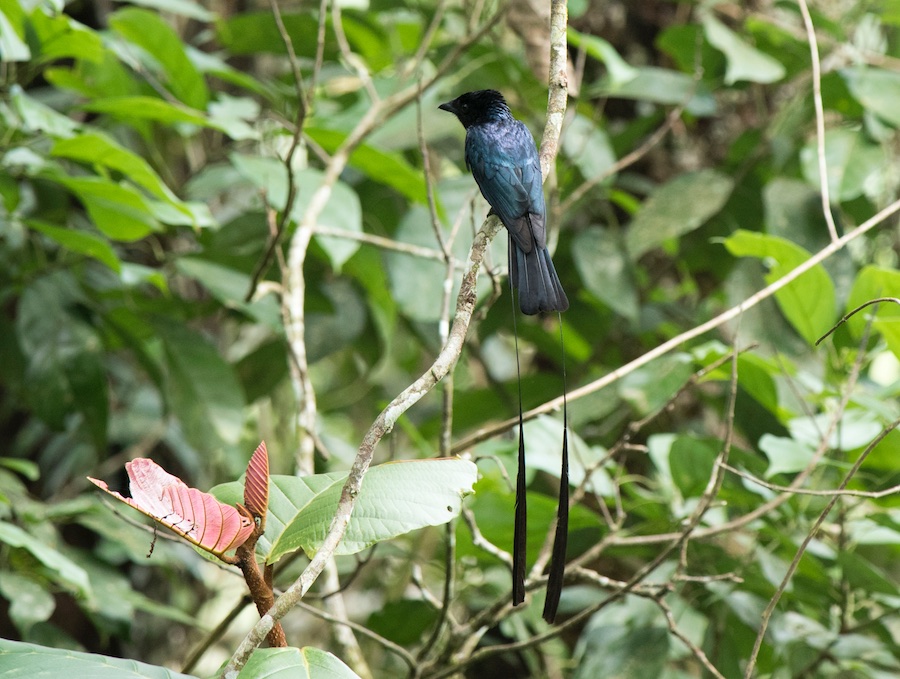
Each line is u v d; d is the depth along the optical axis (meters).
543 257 6.95
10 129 9.20
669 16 12.97
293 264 8.40
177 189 11.03
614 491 7.90
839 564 7.71
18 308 11.20
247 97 14.45
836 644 8.24
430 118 10.56
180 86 9.89
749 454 7.98
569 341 12.57
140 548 8.86
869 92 10.74
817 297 8.26
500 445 8.38
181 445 12.51
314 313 11.88
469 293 5.18
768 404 8.76
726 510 9.48
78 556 9.20
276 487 5.04
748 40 12.45
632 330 11.38
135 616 12.41
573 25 13.05
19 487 8.84
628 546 8.48
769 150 12.23
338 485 4.92
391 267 9.77
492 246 9.74
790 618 8.55
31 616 7.84
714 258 12.62
